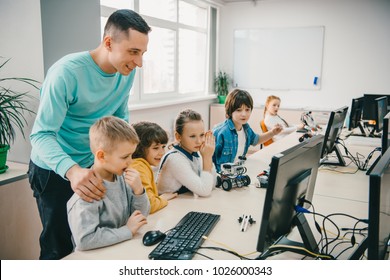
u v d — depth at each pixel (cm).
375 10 537
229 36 634
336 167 248
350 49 559
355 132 391
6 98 241
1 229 208
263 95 626
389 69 543
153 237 123
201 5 584
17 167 236
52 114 144
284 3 587
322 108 573
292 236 138
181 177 178
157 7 472
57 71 149
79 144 167
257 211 157
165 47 498
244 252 120
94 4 287
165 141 180
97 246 120
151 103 457
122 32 145
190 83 589
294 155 112
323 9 565
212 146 185
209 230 134
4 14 249
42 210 165
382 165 90
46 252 168
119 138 129
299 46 588
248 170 231
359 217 154
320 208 165
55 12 257
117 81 175
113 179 140
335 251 124
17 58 250
